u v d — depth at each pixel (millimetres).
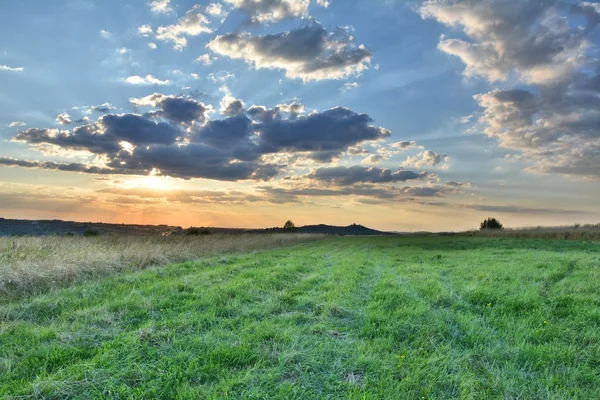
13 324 6129
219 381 4191
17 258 11039
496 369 4461
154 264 14969
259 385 4062
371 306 7430
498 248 23844
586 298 7707
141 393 3801
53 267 10453
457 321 6355
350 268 13883
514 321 6402
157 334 5508
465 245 27031
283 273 11891
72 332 5738
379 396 3822
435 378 4211
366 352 4977
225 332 5836
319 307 7512
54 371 4383
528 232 36500
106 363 4465
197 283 9969
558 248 23406
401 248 27203
